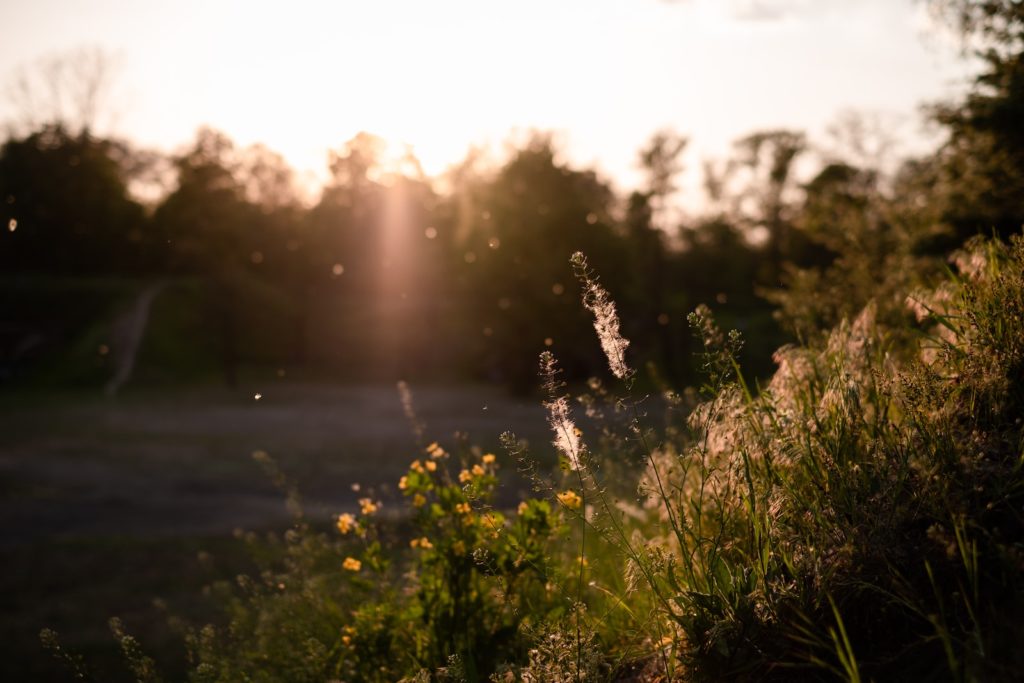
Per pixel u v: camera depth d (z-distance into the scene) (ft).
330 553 17.06
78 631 29.66
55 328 215.92
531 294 145.48
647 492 9.20
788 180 197.67
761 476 9.16
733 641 7.98
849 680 7.08
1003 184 23.91
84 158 263.49
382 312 226.17
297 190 229.86
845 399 9.52
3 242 263.90
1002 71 23.66
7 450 90.74
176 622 15.83
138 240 267.18
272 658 13.48
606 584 11.65
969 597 7.39
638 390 50.34
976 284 10.61
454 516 13.07
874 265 23.52
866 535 7.93
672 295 192.65
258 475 71.10
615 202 187.73
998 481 7.90
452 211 194.08
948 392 9.21
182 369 196.24
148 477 72.43
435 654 12.04
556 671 8.47
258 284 224.33
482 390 165.58
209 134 216.33
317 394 163.53
